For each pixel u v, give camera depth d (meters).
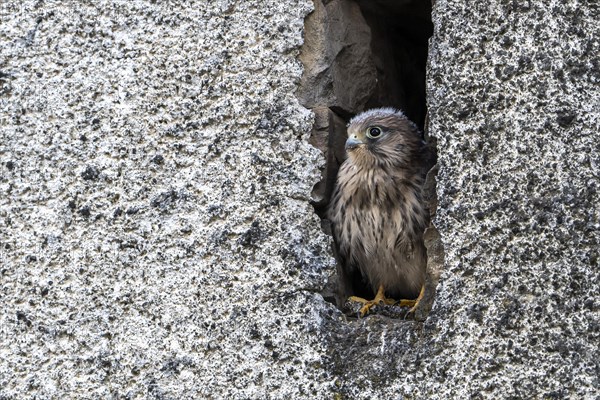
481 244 7.20
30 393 7.77
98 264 7.87
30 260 7.95
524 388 6.94
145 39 8.11
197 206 7.82
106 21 8.19
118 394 7.66
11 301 7.92
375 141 8.88
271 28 7.99
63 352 7.79
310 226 7.73
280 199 7.76
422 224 8.81
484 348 7.06
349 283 8.97
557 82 7.24
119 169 7.97
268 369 7.48
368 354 7.34
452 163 7.34
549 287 7.03
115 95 8.08
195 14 8.08
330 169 8.47
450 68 7.44
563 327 6.95
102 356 7.73
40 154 8.09
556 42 7.28
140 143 7.98
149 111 8.01
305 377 7.40
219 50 8.01
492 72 7.36
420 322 7.35
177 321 7.68
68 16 8.24
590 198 7.07
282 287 7.61
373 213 8.84
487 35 7.42
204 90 7.97
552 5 7.32
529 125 7.25
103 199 7.95
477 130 7.34
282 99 7.90
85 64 8.16
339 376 7.34
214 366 7.56
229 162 7.85
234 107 7.92
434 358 7.15
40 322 7.86
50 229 7.98
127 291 7.79
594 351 6.88
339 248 8.86
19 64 8.23
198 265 7.73
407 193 8.86
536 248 7.09
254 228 7.73
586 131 7.15
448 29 7.48
